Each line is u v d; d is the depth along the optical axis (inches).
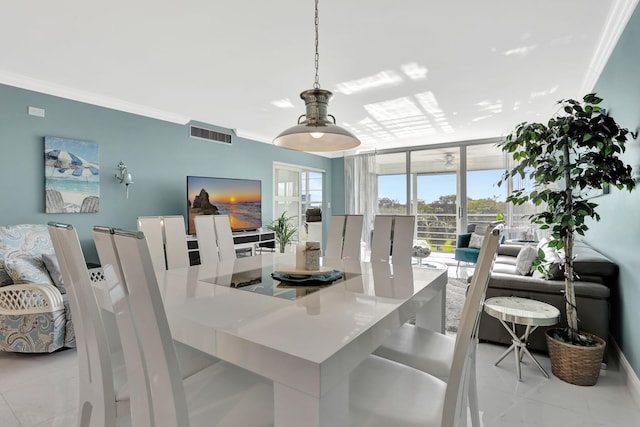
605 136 77.8
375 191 280.2
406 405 41.0
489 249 35.9
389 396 42.8
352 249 102.0
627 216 86.4
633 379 79.7
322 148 84.0
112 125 154.3
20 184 126.9
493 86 139.6
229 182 198.8
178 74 125.9
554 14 88.4
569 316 88.8
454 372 37.2
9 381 86.9
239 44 103.3
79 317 49.5
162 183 174.1
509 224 231.5
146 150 167.3
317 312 44.5
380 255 96.7
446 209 263.6
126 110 159.0
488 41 102.5
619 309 93.1
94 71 122.8
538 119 188.4
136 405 37.6
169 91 143.8
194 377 48.8
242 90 142.8
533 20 91.3
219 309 46.1
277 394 32.9
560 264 100.1
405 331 65.4
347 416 34.3
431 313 74.0
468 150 251.0
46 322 99.9
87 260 144.8
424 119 190.1
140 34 97.3
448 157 261.1
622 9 83.8
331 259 97.2
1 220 122.6
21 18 88.7
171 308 46.6
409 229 91.8
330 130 68.8
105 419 45.7
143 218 87.0
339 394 32.9
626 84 87.0
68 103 140.0
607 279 99.4
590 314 93.0
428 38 100.4
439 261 253.3
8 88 124.6
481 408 74.4
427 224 271.0
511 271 148.3
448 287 174.6
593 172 79.5
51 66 118.3
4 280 106.9
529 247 125.6
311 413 30.3
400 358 56.6
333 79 131.2
